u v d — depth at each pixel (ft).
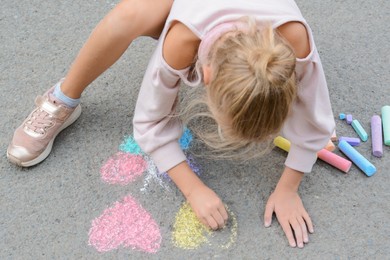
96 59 4.57
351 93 5.37
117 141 5.04
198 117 5.18
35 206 4.63
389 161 4.94
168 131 4.49
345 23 5.91
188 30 3.76
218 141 5.01
